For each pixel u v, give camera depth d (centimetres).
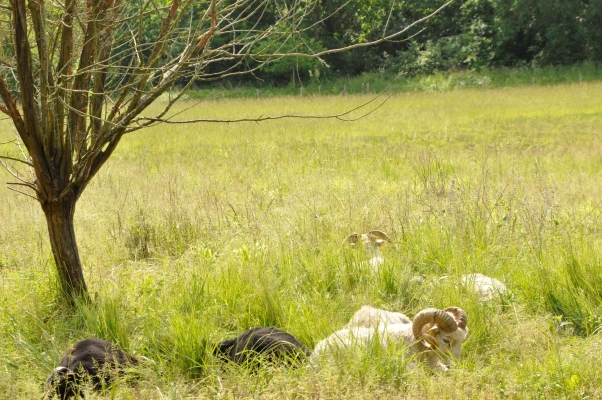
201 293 959
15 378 768
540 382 715
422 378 724
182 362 786
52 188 922
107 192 1688
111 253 1268
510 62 7256
